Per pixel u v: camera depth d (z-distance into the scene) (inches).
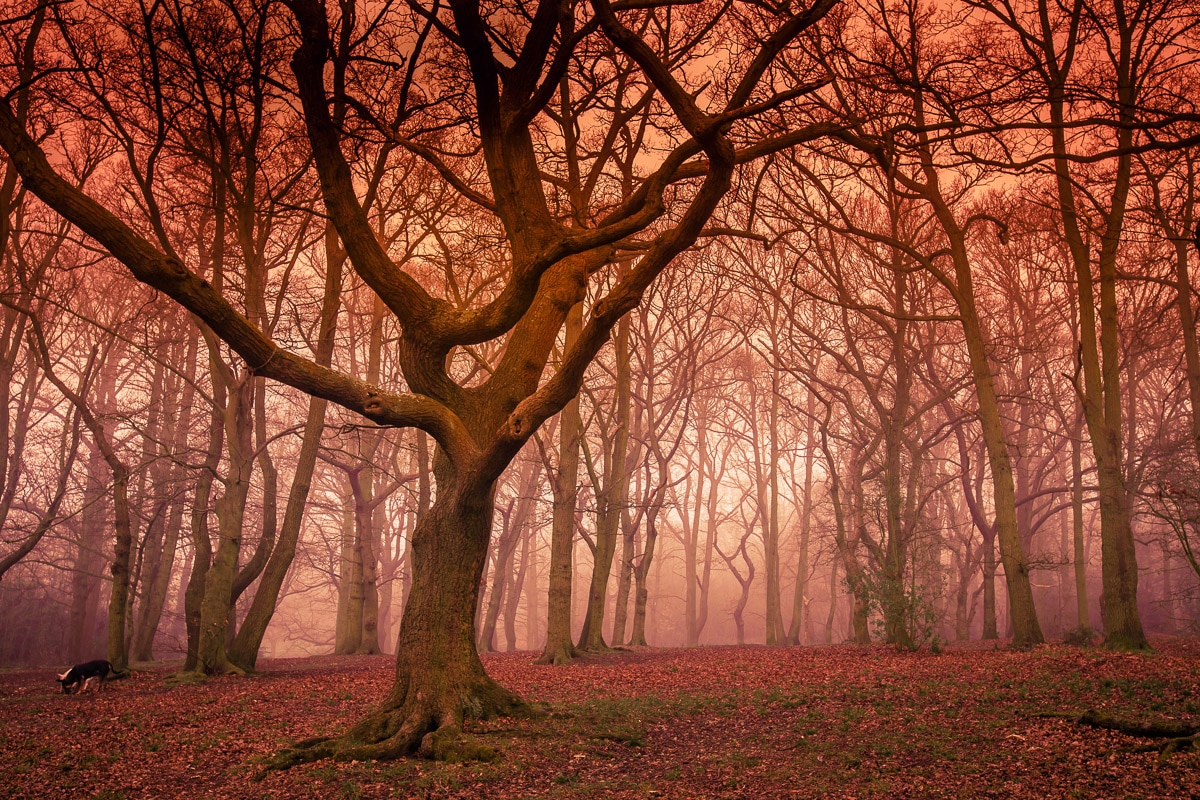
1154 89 674.2
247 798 299.3
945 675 560.1
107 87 645.3
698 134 336.5
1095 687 450.6
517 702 405.7
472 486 383.9
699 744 390.6
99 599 1379.2
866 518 1133.7
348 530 1375.5
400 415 373.1
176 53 606.5
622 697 538.6
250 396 779.4
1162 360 1224.8
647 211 361.4
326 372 359.6
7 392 964.6
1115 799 250.5
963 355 1328.7
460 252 821.9
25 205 927.0
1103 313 745.0
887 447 976.9
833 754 345.7
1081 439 1156.5
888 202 954.7
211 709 506.3
